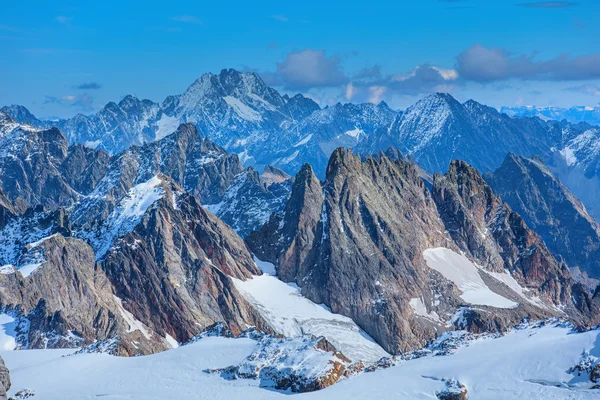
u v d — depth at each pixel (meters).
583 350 193.50
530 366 194.12
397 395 194.38
